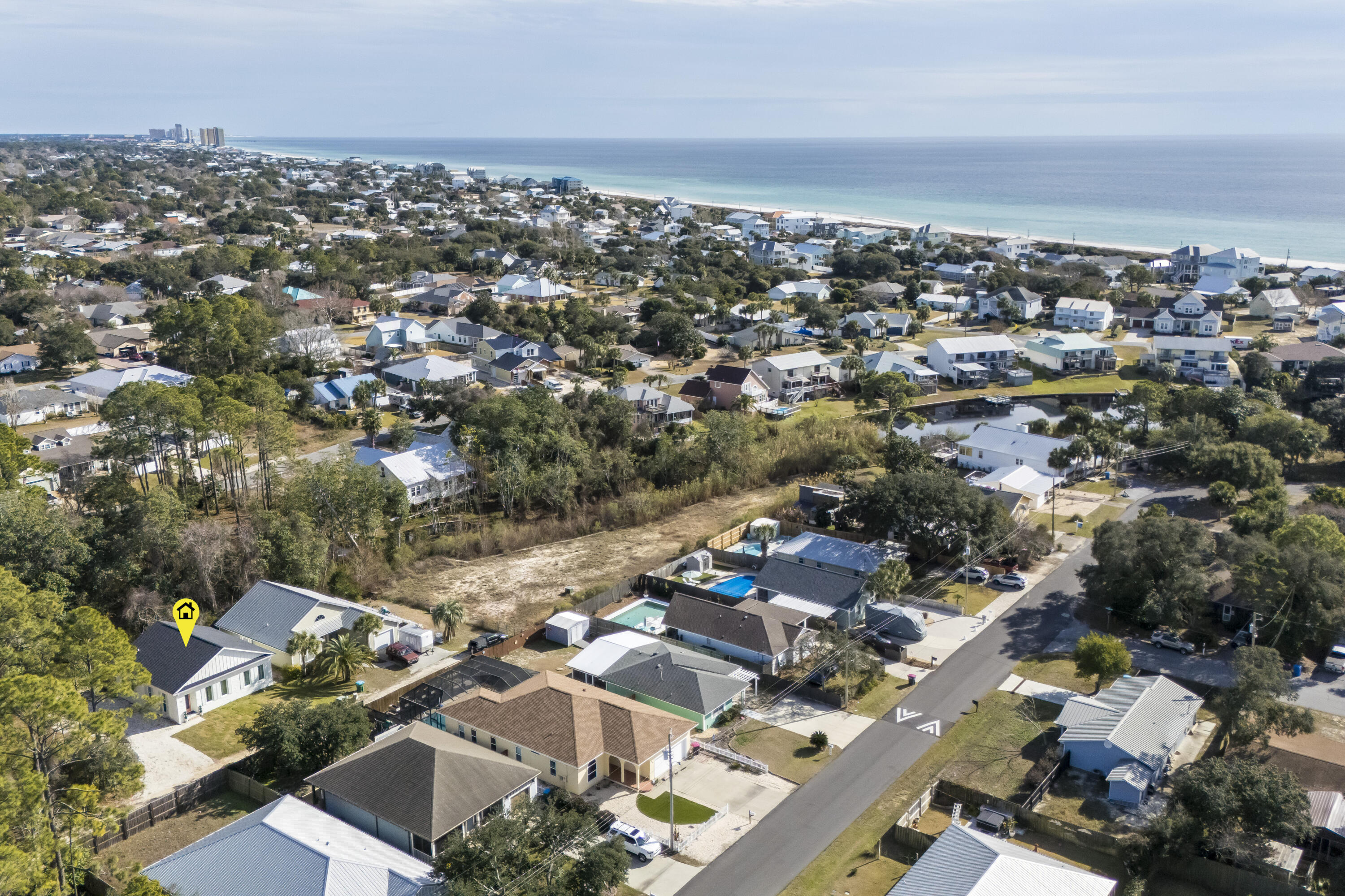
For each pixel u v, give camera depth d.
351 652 59.25
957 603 69.94
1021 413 115.88
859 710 56.03
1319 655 60.72
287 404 109.38
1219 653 61.31
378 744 47.59
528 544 84.19
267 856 39.38
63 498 85.25
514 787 45.25
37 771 35.69
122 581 66.44
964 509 74.12
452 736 49.50
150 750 51.59
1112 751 48.34
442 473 91.38
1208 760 44.34
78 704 36.69
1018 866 37.53
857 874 41.56
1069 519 86.19
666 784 48.56
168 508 69.94
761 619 62.41
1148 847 40.97
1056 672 59.75
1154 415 109.75
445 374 127.38
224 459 89.31
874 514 77.62
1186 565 63.03
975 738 52.50
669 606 66.88
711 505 93.38
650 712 51.34
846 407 125.38
